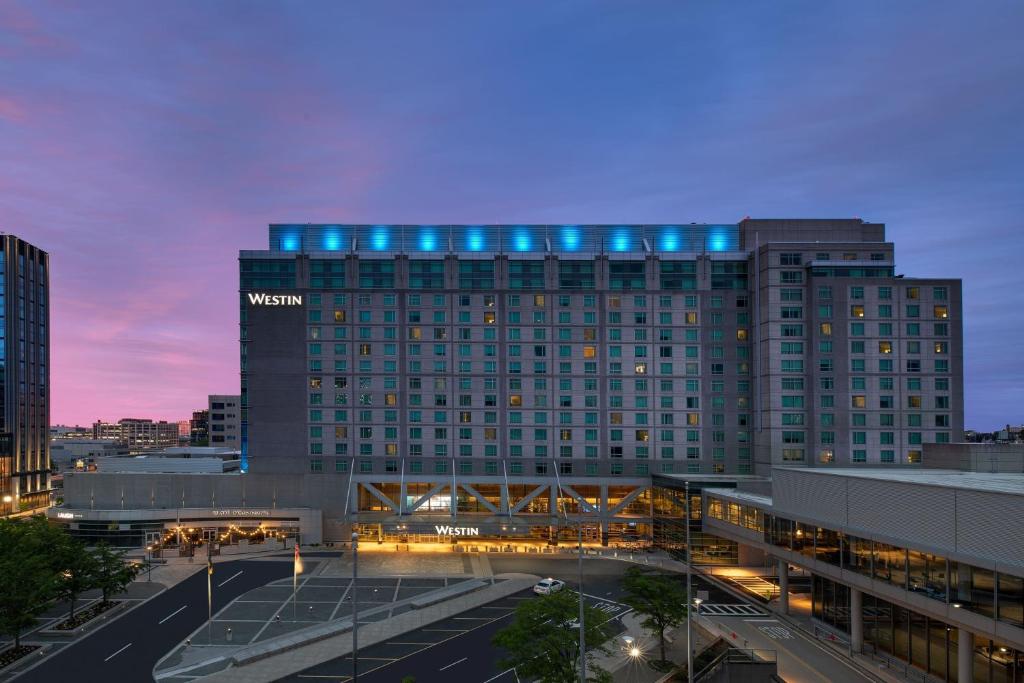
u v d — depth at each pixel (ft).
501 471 337.31
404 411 339.98
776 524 219.00
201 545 315.37
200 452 411.95
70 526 312.71
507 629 143.43
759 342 331.77
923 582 152.97
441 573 269.03
